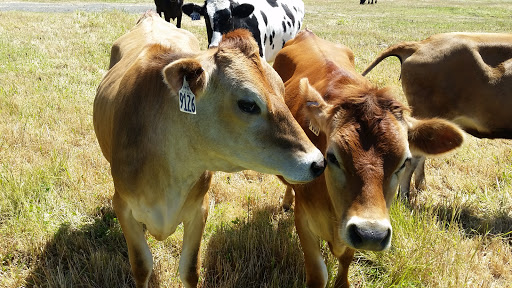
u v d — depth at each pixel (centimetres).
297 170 265
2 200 449
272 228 460
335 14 2505
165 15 1545
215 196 530
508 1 4078
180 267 356
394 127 281
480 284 405
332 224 337
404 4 3575
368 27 1877
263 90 266
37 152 571
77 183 507
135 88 318
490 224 496
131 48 439
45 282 380
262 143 269
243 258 413
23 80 805
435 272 401
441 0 4162
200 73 261
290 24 983
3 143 569
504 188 564
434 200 551
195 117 282
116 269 392
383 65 1067
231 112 269
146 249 349
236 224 464
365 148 277
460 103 555
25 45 1056
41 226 427
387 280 402
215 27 796
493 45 540
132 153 314
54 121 664
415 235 428
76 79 842
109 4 2416
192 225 354
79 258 408
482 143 700
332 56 467
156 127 304
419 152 311
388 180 277
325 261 416
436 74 553
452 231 457
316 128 321
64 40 1140
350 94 304
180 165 307
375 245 260
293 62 503
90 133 646
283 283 400
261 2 916
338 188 290
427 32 1764
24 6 2119
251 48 279
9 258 398
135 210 329
